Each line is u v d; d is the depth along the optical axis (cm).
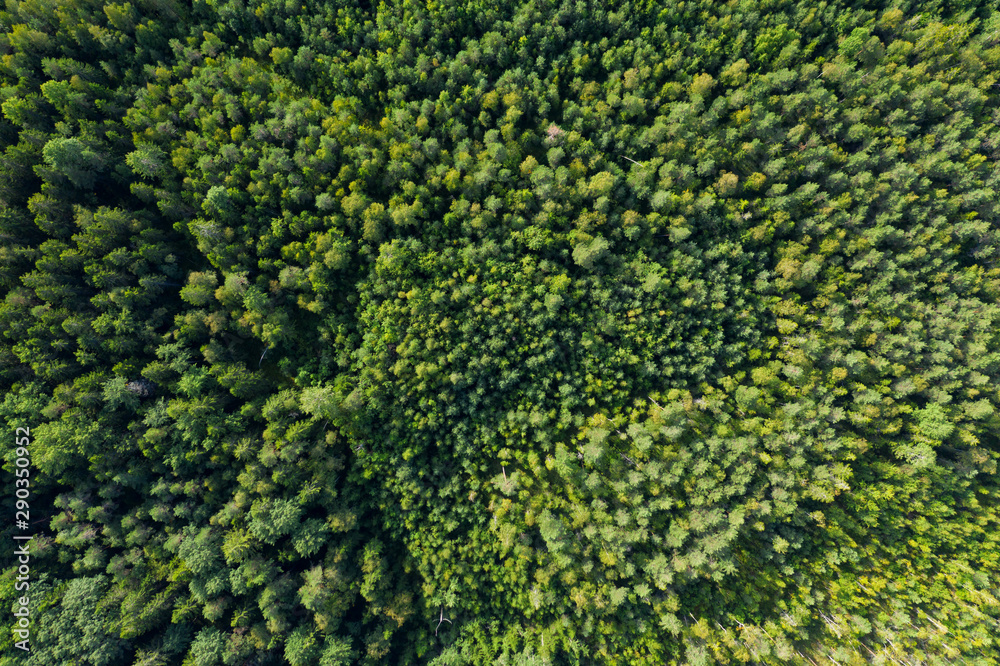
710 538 4909
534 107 5025
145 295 4603
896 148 4797
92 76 4728
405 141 4919
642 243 5003
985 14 4819
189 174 4706
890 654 4941
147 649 4359
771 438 4944
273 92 4975
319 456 4819
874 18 4919
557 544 4784
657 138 4872
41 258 4466
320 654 4716
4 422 4378
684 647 5019
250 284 4788
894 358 5009
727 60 4969
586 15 4922
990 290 4941
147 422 4494
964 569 4944
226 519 4569
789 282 4969
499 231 4947
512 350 5016
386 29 4966
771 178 4969
